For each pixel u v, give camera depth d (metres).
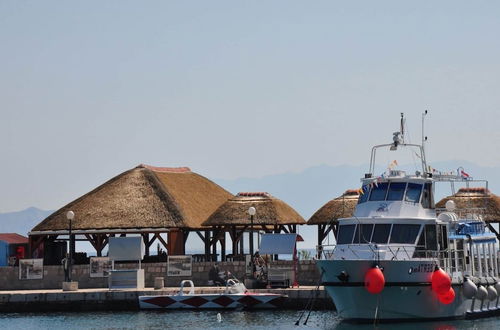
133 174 151.12
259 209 143.88
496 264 117.31
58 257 149.25
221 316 113.38
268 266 128.25
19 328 107.75
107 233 141.50
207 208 157.25
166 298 119.12
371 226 103.56
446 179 110.12
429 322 102.44
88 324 109.38
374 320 100.12
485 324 103.50
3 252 148.12
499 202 151.88
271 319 110.19
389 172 108.25
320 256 107.94
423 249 102.00
